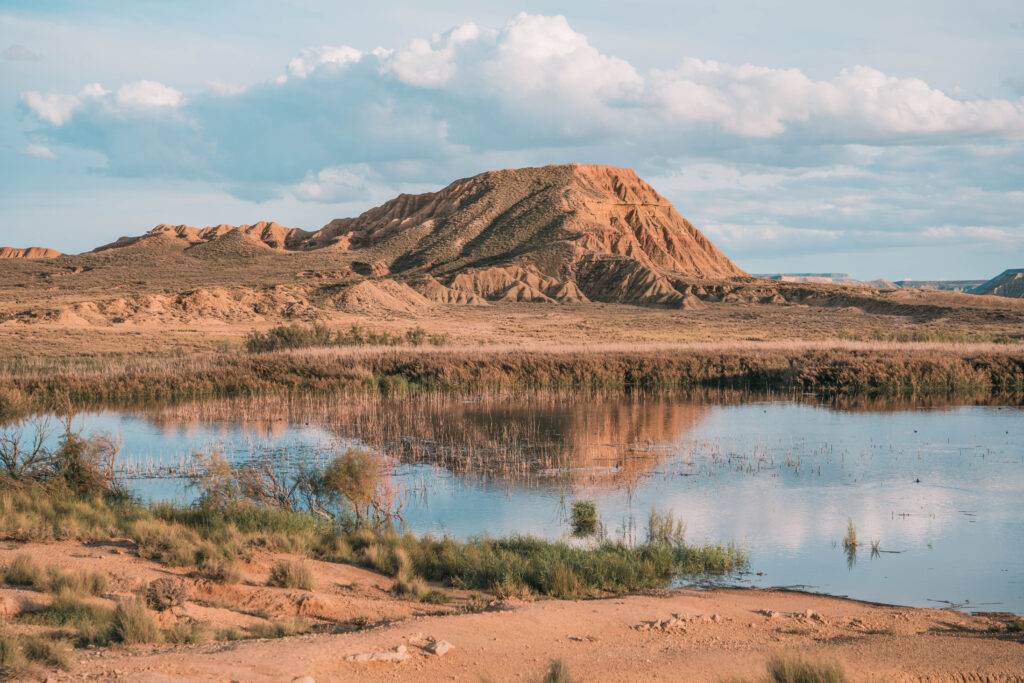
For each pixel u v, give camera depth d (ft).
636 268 517.96
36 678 28.48
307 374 154.10
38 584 40.63
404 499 73.31
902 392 151.23
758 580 52.75
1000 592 50.19
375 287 389.60
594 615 43.50
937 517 67.41
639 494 75.31
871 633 41.93
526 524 65.36
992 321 340.80
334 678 31.01
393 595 46.75
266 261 612.29
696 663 35.12
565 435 105.40
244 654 32.78
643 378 160.35
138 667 30.09
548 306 447.83
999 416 123.24
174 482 78.64
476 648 36.35
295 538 54.70
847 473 83.92
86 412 122.52
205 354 180.86
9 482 66.80
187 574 46.21
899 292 454.40
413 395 143.23
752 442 101.14
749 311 424.05
